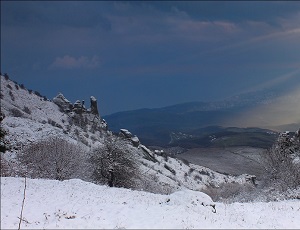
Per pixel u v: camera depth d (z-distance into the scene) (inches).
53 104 6254.9
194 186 3882.9
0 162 2071.9
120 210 859.4
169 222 731.4
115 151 2190.0
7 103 5083.7
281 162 1969.7
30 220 783.1
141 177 2423.7
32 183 1376.7
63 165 2229.3
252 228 736.3
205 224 724.7
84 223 731.4
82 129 5418.3
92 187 1391.5
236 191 2620.6
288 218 882.8
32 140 3021.7
